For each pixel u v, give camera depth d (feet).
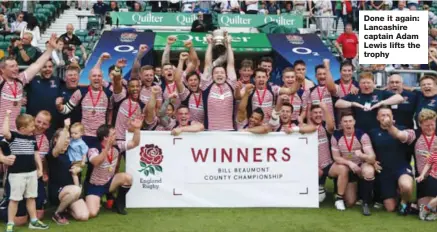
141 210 20.47
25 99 22.27
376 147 20.68
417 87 28.81
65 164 19.11
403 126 21.71
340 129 21.40
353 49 41.86
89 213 19.19
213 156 20.89
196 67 24.20
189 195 20.84
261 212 20.36
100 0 52.37
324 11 52.42
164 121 22.52
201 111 22.38
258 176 21.06
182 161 20.81
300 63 23.71
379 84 31.22
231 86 21.93
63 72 30.78
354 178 21.09
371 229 18.21
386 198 20.59
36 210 18.69
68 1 60.39
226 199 20.94
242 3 53.21
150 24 45.60
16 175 17.42
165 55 25.07
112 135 19.33
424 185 19.77
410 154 21.02
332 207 21.24
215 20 44.62
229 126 21.70
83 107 21.54
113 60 38.63
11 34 46.57
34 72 20.75
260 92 22.72
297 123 23.15
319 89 23.59
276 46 42.14
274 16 46.88
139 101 22.79
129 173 20.61
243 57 42.65
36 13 52.85
